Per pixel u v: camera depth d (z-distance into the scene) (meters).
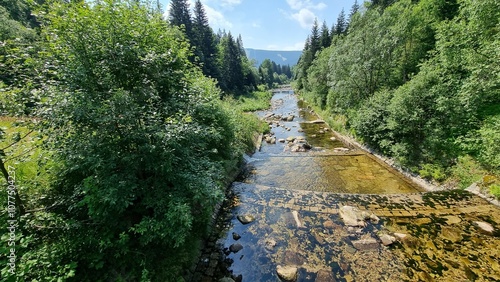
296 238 6.62
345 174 11.85
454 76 10.53
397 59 17.69
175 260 4.96
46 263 3.10
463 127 10.05
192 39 39.72
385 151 13.34
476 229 6.59
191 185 4.80
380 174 11.76
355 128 17.12
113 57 4.39
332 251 6.04
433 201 8.27
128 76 4.75
